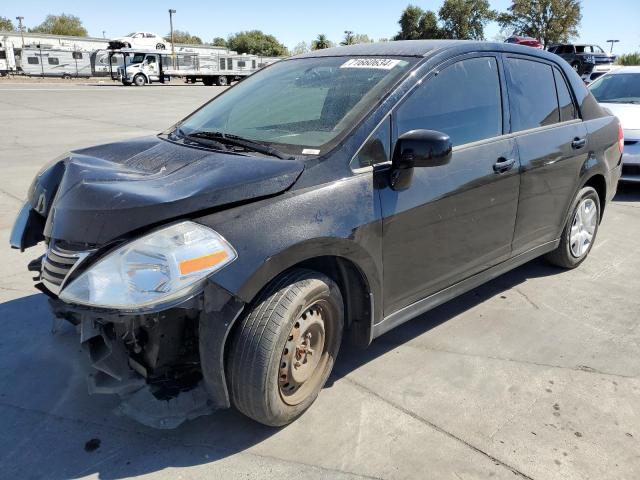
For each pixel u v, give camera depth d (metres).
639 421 2.92
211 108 3.78
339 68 3.50
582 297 4.39
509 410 2.99
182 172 2.67
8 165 8.74
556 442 2.76
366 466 2.58
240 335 2.52
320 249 2.65
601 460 2.64
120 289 2.26
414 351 3.57
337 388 3.16
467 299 4.34
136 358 2.63
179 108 20.00
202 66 43.66
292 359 2.70
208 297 2.36
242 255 2.41
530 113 4.00
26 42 59.47
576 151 4.38
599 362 3.48
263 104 3.49
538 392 3.16
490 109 3.66
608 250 5.48
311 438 2.76
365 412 2.96
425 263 3.26
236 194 2.48
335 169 2.80
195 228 2.36
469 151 3.42
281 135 3.08
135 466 2.56
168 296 2.26
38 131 12.76
